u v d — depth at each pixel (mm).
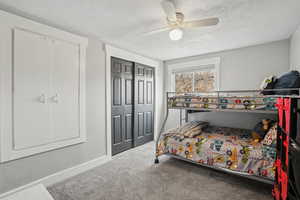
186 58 3869
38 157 2051
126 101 3363
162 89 4305
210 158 2293
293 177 1098
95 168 2605
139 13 1852
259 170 1899
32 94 1961
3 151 1753
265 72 2879
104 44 2805
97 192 1959
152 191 1977
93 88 2660
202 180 2232
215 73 3436
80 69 2449
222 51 3336
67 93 2305
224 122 3377
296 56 2264
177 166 2672
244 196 1881
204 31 2346
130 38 2646
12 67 1803
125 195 1901
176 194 1918
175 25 1799
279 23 2092
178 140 2633
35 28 1952
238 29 2275
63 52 2246
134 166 2674
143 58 3670
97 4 1669
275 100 1957
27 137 1933
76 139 2420
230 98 2293
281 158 1364
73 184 2137
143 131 3809
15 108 1833
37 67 1995
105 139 2885
